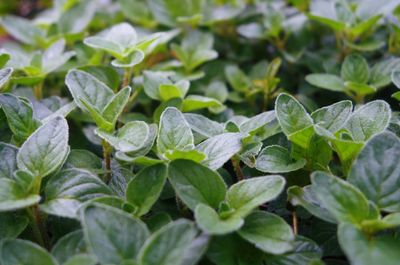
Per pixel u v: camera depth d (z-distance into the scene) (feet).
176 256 0.60
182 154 0.69
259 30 1.16
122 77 0.99
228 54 1.21
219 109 0.95
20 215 0.70
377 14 0.99
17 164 0.71
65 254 0.64
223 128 0.78
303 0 1.20
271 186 0.67
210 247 0.66
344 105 0.75
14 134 0.78
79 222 0.71
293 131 0.73
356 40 1.13
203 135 0.78
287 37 1.15
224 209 0.66
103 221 0.62
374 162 0.66
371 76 0.96
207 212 0.64
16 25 1.15
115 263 0.61
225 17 1.19
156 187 0.68
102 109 0.78
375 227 0.63
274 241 0.64
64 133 0.72
